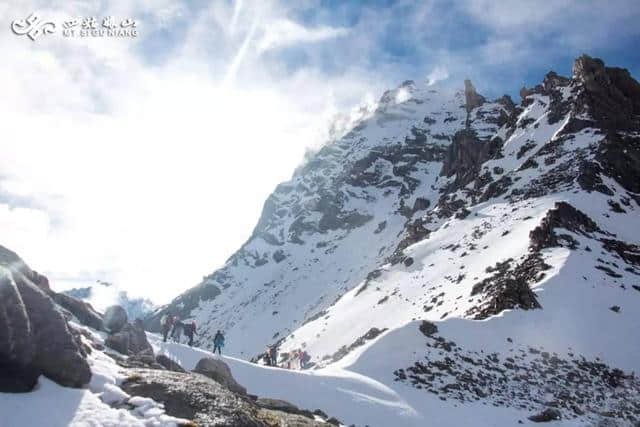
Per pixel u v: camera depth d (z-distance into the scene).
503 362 36.47
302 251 196.88
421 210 165.25
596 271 50.41
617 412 31.88
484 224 82.50
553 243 56.88
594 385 35.09
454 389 31.86
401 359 34.31
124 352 19.94
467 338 38.00
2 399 11.16
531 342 38.94
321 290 155.00
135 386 13.37
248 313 166.25
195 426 12.09
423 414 27.53
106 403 12.52
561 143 94.06
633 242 61.69
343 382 29.48
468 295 57.84
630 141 86.12
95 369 13.63
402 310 71.00
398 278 85.62
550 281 47.47
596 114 96.19
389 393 29.45
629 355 38.44
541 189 81.31
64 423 11.12
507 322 41.09
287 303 158.88
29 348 11.84
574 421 30.06
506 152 112.94
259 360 87.38
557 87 124.81
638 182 78.19
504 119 167.38
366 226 190.62
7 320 11.50
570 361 37.41
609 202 70.88
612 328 41.59
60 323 13.05
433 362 34.38
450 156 180.38
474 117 179.25
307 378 28.95
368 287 90.25
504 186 93.81
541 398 32.84
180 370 18.94
